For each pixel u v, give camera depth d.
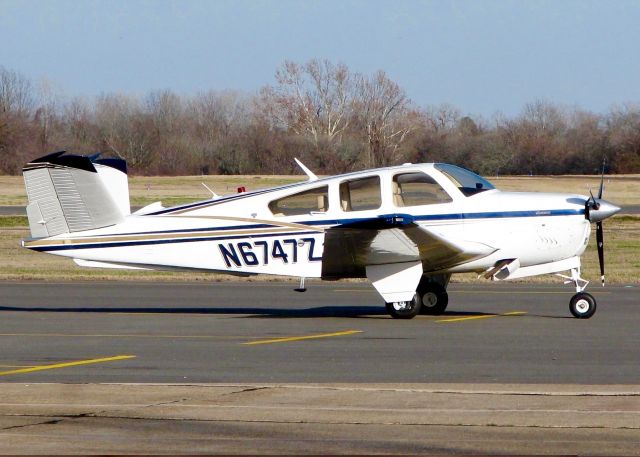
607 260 72.56
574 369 29.14
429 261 41.53
